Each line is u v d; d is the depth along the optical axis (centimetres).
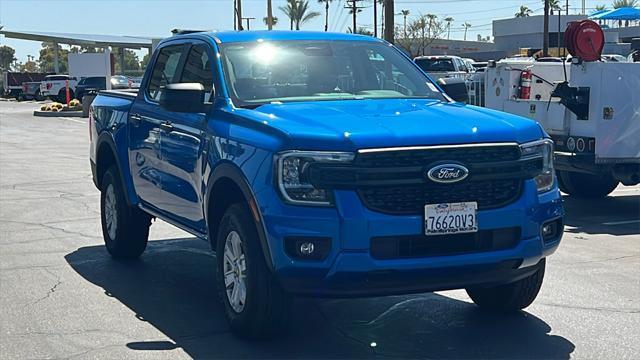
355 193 489
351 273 487
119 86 3916
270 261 509
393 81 666
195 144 622
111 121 814
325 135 498
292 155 498
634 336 577
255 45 655
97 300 674
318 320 618
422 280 498
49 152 1927
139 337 576
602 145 1038
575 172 1189
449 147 499
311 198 493
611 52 3478
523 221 520
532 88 1206
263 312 534
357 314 633
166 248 882
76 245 895
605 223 1035
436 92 665
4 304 660
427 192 499
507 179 518
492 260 510
